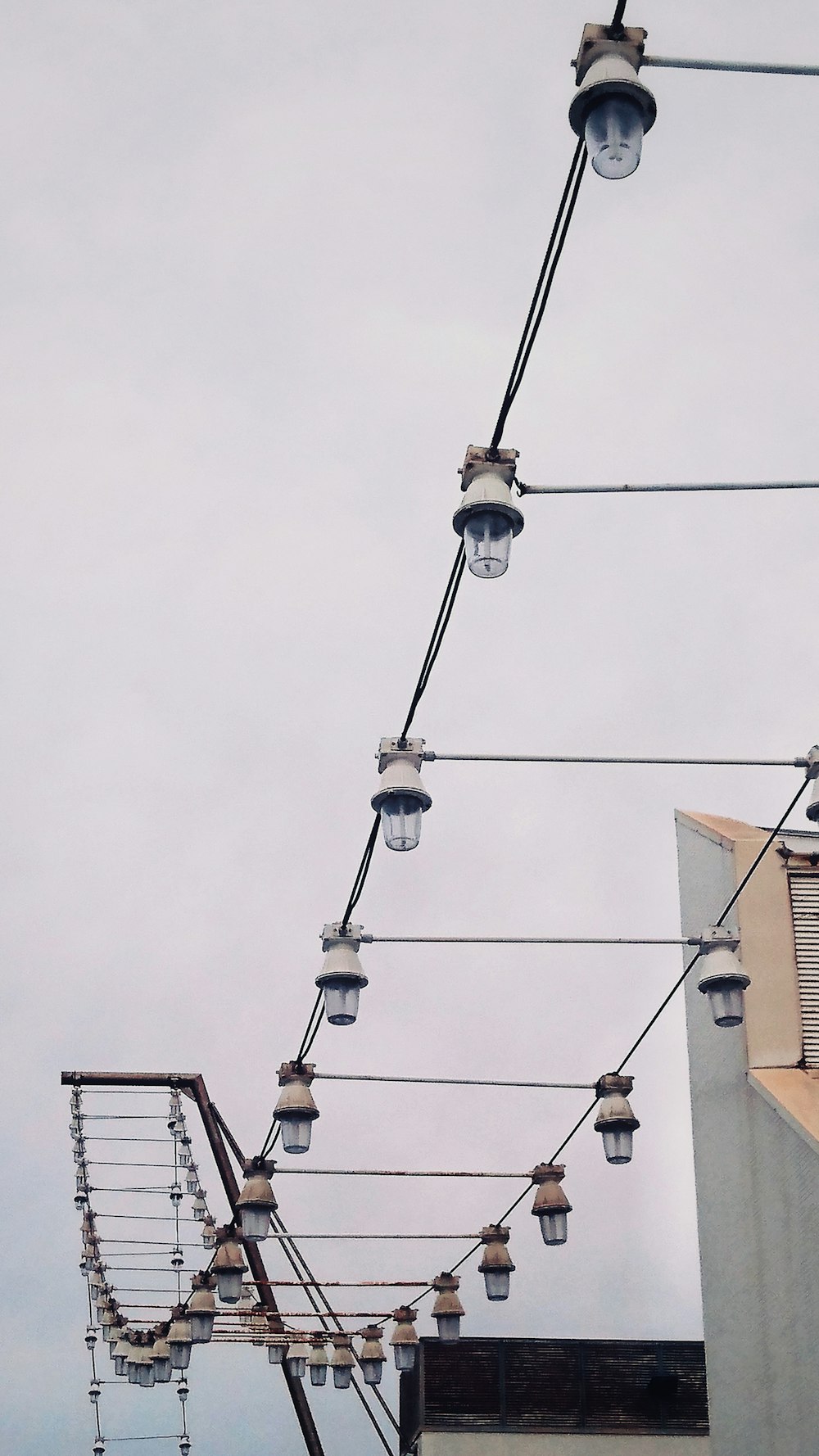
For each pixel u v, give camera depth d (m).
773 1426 19.39
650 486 9.80
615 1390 33.88
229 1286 21.64
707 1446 33.38
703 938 14.59
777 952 21.17
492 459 9.65
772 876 21.59
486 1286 21.59
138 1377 31.58
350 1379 28.34
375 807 12.31
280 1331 29.75
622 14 7.68
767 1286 19.78
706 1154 21.98
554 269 8.06
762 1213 20.03
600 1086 17.06
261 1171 19.55
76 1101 35.62
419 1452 33.28
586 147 7.71
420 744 12.36
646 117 7.75
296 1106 16.66
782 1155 19.52
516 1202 21.08
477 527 9.63
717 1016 14.42
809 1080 20.28
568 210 7.93
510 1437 33.25
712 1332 21.48
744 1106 20.72
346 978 14.09
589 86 7.61
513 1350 34.03
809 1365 18.47
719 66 7.79
